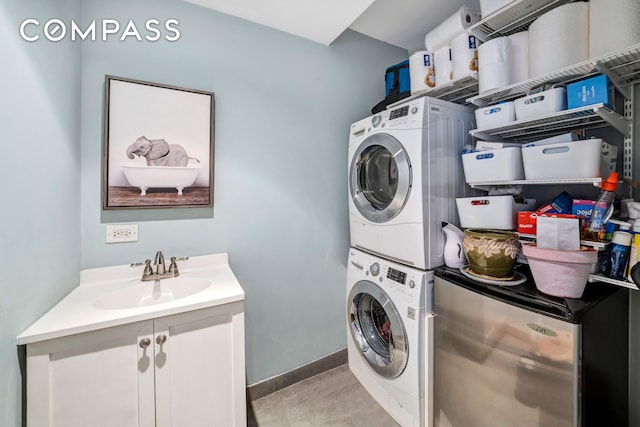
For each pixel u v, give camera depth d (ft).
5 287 2.63
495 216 4.21
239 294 3.89
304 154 6.11
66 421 3.01
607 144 3.62
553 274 3.13
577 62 3.41
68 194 3.81
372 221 5.45
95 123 4.23
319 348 6.48
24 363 2.88
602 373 3.13
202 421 3.74
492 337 3.50
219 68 5.12
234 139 5.30
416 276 4.49
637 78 3.64
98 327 3.07
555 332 2.86
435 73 5.35
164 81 4.66
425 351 4.41
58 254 3.57
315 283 6.38
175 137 4.69
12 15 2.76
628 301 3.72
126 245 4.50
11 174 2.73
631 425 3.77
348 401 5.54
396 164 4.79
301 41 5.99
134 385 3.33
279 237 5.87
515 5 3.77
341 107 6.59
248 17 5.30
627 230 3.07
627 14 2.97
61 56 3.59
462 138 4.92
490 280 3.73
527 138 4.97
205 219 5.09
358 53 6.82
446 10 6.02
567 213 3.76
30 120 3.02
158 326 3.43
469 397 3.84
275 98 5.71
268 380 5.79
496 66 4.09
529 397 3.10
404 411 4.69
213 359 3.79
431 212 4.53
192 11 4.89
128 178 4.41
